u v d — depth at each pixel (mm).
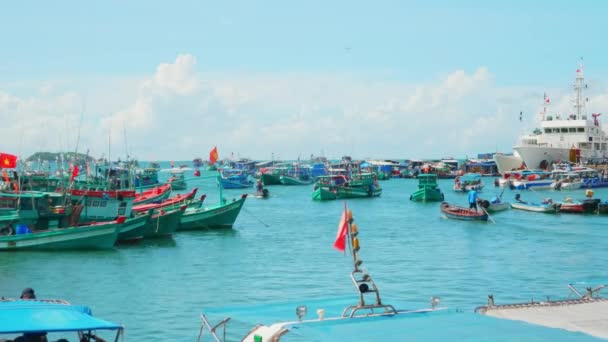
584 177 152250
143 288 39188
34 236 52125
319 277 42969
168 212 63938
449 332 16031
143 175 134000
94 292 38094
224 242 61812
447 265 47469
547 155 165750
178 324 30562
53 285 40094
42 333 17562
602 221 80312
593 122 169500
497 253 53719
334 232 70750
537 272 44125
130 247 57219
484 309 20188
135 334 28938
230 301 35625
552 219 83375
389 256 52281
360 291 18453
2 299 20625
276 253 54375
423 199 118625
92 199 58188
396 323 16938
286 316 19750
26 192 56219
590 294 26266
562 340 15461
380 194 139625
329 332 16266
